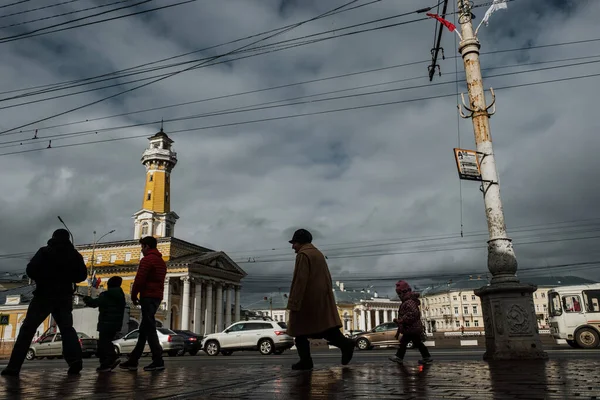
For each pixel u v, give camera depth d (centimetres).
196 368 707
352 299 10819
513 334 749
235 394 366
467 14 922
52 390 416
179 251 6450
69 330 619
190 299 6519
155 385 447
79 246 6619
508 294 766
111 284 705
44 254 612
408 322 740
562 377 447
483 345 2438
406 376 490
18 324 4419
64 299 621
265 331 2069
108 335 672
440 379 453
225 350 2103
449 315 9662
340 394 354
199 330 6025
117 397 362
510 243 808
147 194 6600
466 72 905
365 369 595
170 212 6531
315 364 823
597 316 1827
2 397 371
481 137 860
